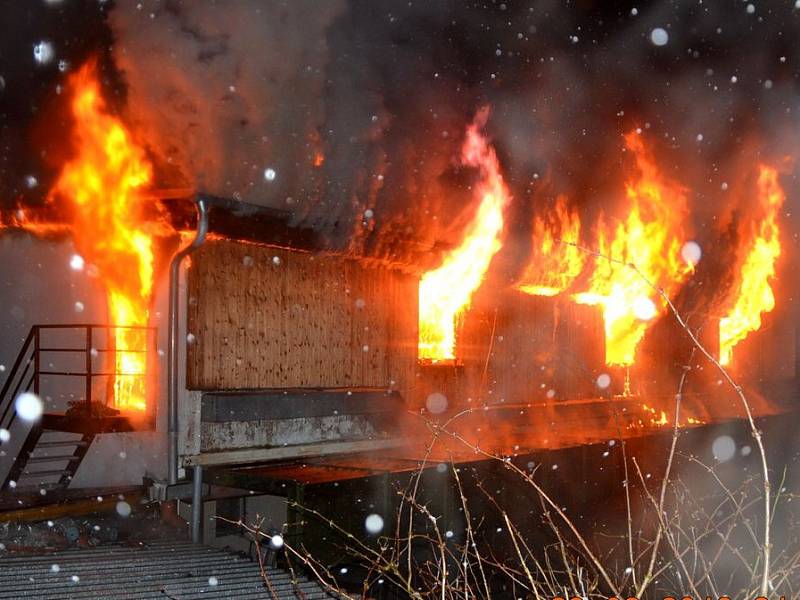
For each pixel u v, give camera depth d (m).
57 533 9.80
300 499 9.63
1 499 10.47
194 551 8.89
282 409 11.77
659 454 15.16
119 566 7.98
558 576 11.23
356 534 10.03
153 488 10.74
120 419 11.02
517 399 15.44
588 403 16.84
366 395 12.95
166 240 11.20
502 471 11.58
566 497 12.72
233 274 11.41
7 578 7.43
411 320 13.86
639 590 4.90
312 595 7.07
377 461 11.48
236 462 11.34
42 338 12.60
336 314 12.68
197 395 11.00
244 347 11.49
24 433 12.61
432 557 10.30
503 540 11.30
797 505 14.21
